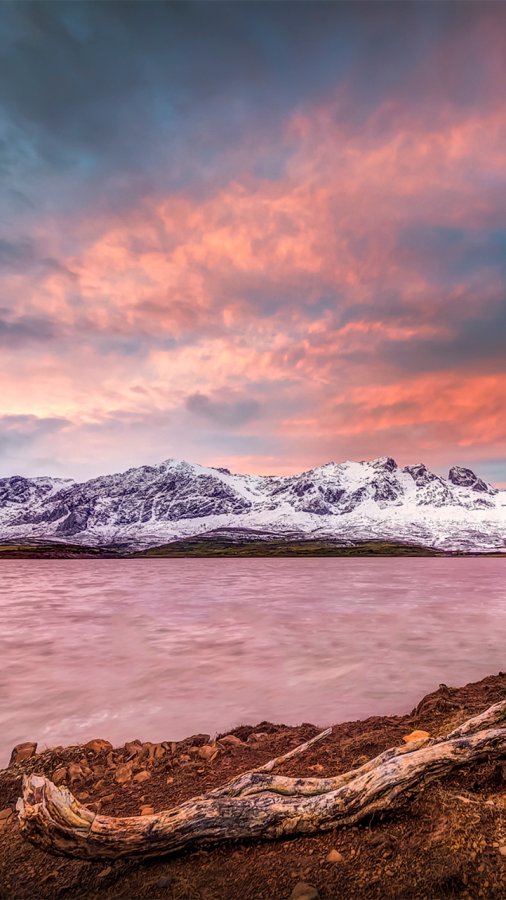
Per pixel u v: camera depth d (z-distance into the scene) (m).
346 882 3.99
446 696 11.40
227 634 24.47
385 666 16.98
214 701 13.27
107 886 4.35
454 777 5.33
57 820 4.64
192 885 4.19
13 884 4.52
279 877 4.16
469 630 24.77
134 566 133.50
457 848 4.19
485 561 157.25
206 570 106.50
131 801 6.44
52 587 60.84
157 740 10.37
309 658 18.52
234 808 4.88
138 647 21.38
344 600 41.25
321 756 7.55
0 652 20.50
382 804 4.86
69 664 18.09
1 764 9.06
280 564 138.75
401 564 133.25
